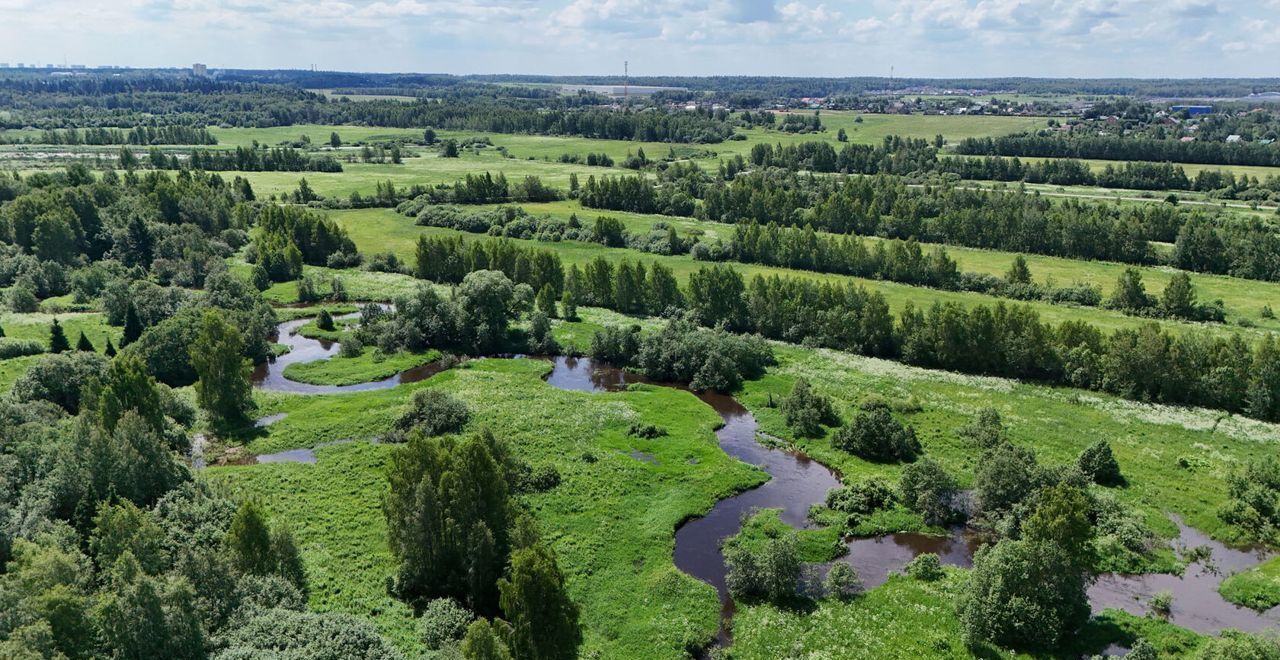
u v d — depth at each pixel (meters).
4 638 36.84
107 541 47.06
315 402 85.38
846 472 71.38
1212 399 85.94
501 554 51.72
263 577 48.25
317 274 138.88
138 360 69.00
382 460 70.25
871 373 96.12
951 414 83.31
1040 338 94.19
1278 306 121.31
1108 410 84.75
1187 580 55.38
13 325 103.19
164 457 59.47
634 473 69.56
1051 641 46.97
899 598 52.38
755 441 79.50
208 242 144.38
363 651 41.88
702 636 48.84
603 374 99.19
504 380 92.25
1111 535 59.38
